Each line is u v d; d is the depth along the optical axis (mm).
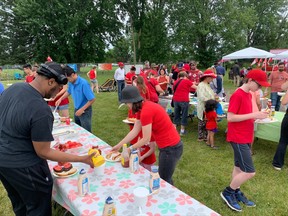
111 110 8359
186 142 5184
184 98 5461
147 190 1614
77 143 2686
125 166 2174
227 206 2889
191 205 1589
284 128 3609
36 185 1695
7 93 1674
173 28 25859
